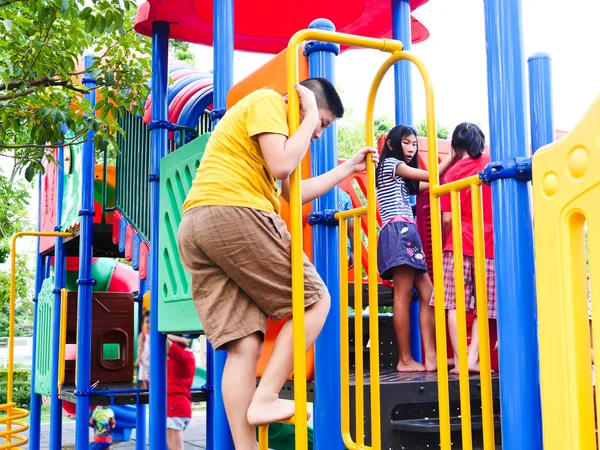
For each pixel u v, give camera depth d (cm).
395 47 272
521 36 230
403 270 371
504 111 227
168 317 393
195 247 249
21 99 560
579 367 196
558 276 199
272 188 256
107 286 898
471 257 371
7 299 1655
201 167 256
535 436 211
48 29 513
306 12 593
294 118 248
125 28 568
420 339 427
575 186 196
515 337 214
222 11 405
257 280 244
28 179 558
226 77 402
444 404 236
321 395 307
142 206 593
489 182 225
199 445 953
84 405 613
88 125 556
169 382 642
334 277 317
